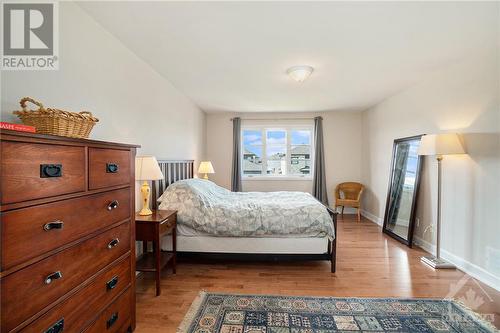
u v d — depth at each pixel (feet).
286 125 17.24
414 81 10.44
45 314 2.95
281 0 5.19
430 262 8.52
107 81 6.57
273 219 8.10
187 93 12.28
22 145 2.67
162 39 6.93
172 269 8.19
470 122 7.92
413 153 10.89
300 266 8.52
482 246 7.47
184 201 8.43
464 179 8.14
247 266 8.54
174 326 5.40
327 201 16.97
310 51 7.62
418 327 5.38
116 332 4.46
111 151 4.31
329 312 5.89
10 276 2.54
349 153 17.04
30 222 2.76
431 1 5.22
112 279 4.33
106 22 6.11
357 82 10.55
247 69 9.12
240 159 17.06
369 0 5.19
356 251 9.88
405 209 11.14
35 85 4.62
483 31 6.40
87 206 3.69
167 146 10.45
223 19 5.91
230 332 5.21
